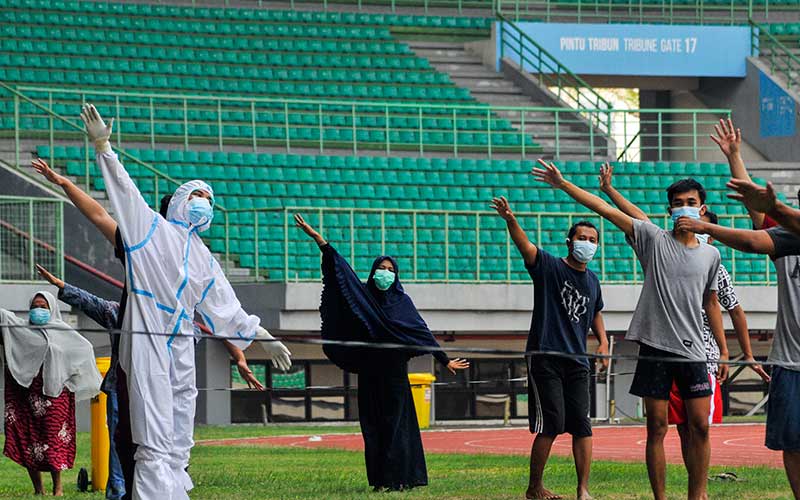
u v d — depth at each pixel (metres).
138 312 17.39
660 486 19.36
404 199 61.34
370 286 23.84
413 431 23.41
